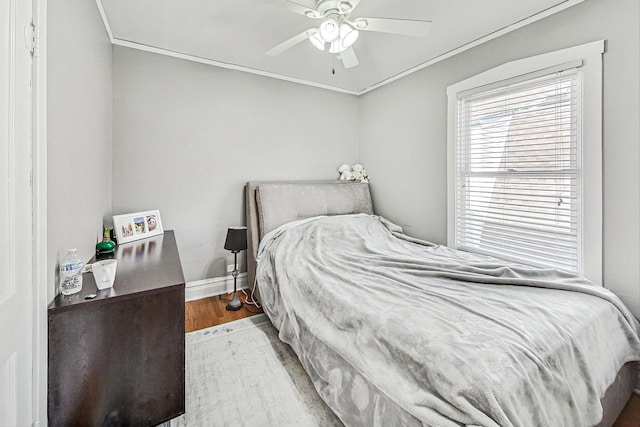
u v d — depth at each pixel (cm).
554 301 145
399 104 320
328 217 301
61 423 112
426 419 93
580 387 112
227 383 168
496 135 232
